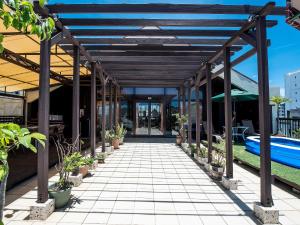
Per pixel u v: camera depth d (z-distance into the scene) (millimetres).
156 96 14469
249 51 3967
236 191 4422
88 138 12531
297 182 4348
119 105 13336
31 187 4613
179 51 5668
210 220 3252
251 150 8070
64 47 5543
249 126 11789
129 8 3594
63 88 13508
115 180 5066
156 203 3834
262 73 3402
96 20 3973
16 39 5629
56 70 9906
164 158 7598
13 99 12695
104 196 4121
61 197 3580
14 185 4684
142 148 9773
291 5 2770
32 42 5934
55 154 8250
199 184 4836
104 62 6875
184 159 7438
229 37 4570
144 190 4449
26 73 8945
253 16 3586
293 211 3545
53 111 13500
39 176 3381
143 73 8500
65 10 3562
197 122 7629
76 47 5016
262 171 3379
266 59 3402
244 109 13016
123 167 6297
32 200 3922
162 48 5484
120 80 10352
